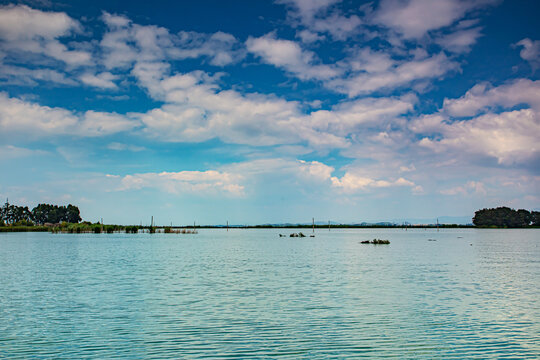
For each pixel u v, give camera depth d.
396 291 34.28
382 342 20.44
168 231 177.75
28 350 19.11
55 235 167.12
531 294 33.09
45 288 35.53
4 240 122.50
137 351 19.00
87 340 20.61
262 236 183.88
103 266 52.81
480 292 34.00
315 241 130.25
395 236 177.25
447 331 22.38
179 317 25.17
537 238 153.00
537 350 19.39
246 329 22.61
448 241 129.38
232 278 41.97
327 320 24.52
